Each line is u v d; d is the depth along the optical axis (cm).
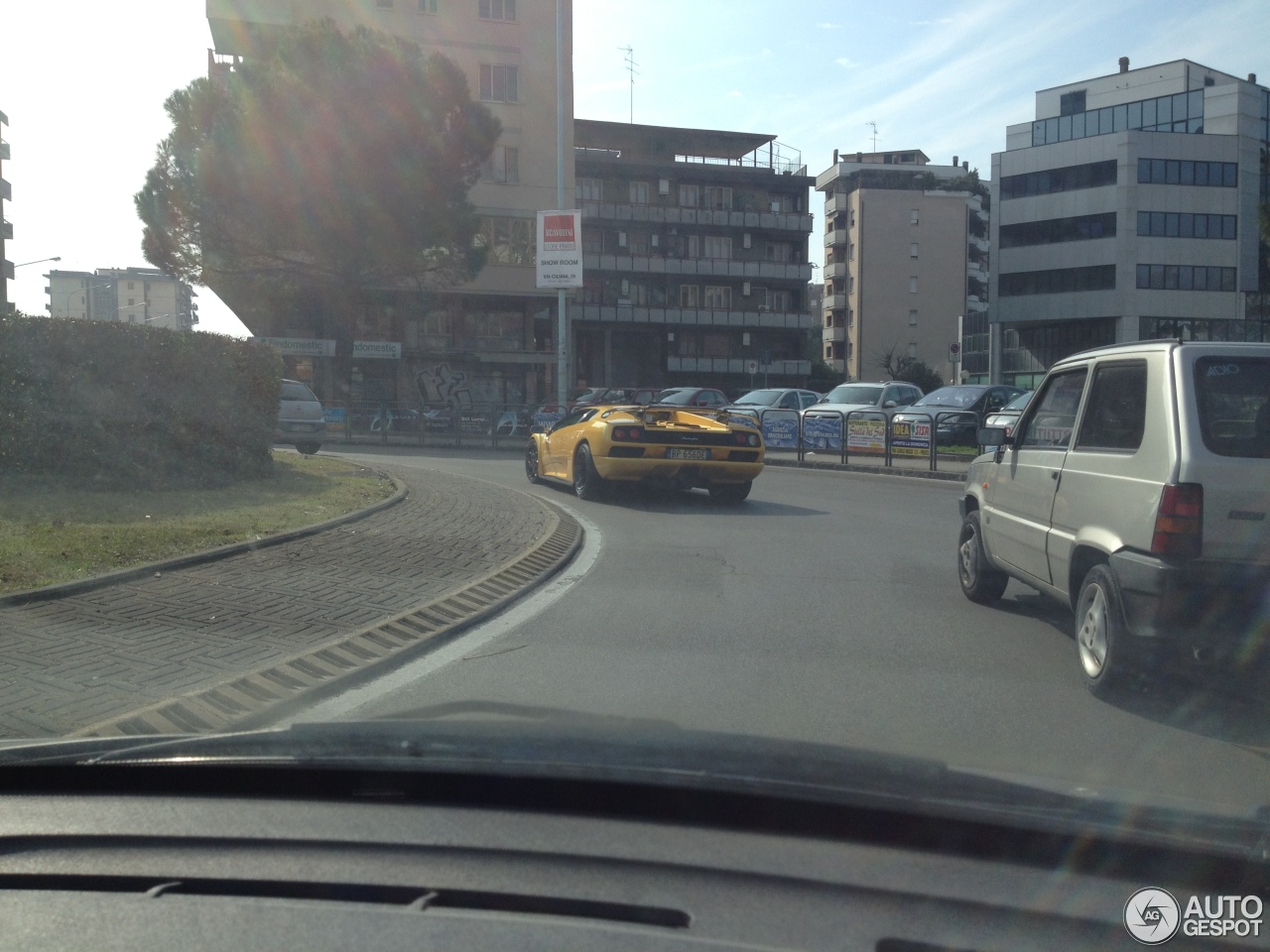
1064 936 250
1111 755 468
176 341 1288
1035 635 709
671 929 247
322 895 269
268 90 3169
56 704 510
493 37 4547
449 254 3634
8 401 1108
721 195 6850
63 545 855
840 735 488
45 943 250
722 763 328
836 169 8481
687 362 6650
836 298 8419
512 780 325
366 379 4516
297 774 334
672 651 662
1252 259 5809
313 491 1333
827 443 2181
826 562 997
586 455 1477
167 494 1208
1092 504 576
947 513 1394
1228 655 489
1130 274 5672
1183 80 7119
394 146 3278
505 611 783
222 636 652
